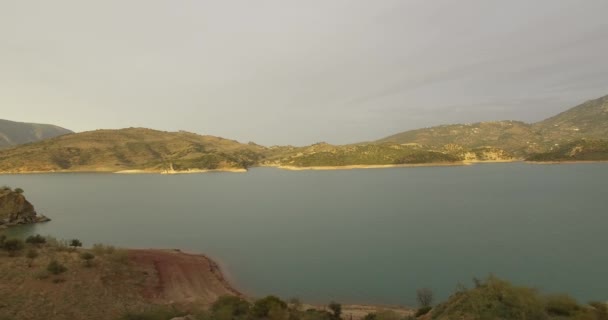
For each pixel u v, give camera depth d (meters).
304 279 43.41
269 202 121.06
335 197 129.25
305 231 72.50
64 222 86.25
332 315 29.39
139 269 40.34
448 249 55.12
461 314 16.09
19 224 81.94
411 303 35.53
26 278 31.62
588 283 39.16
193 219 89.50
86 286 32.41
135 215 96.69
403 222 79.12
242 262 51.03
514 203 103.50
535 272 43.16
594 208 91.62
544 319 15.24
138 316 27.08
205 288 39.34
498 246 56.03
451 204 104.81
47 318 26.42
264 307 26.95
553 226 70.62
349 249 57.03
